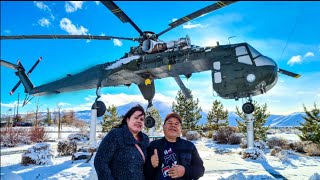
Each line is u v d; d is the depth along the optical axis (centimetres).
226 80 796
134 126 312
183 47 890
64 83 1171
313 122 1370
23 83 1398
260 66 763
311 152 1147
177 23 700
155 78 1059
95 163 292
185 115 2656
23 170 897
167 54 896
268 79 762
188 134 2055
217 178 685
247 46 798
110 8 666
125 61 968
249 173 759
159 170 316
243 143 1455
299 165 890
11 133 2023
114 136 297
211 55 827
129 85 1187
